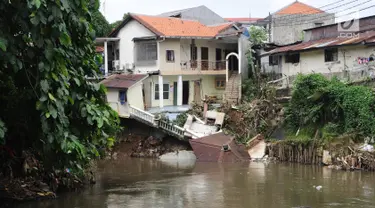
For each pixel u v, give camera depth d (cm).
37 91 1048
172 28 3491
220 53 3816
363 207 1425
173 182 1909
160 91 3319
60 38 1003
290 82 2852
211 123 2900
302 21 4203
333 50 2859
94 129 1204
